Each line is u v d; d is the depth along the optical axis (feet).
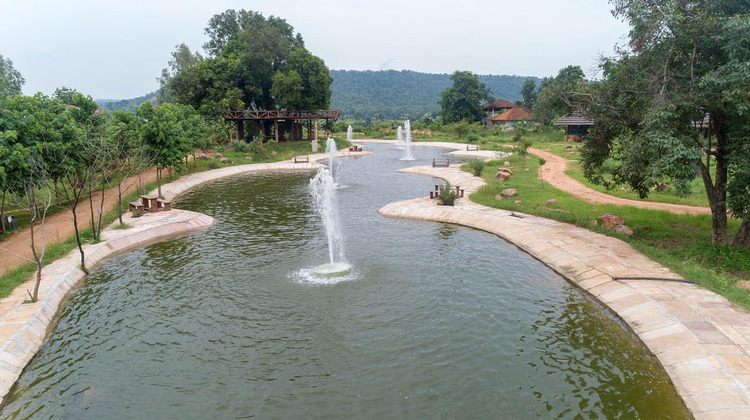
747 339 30.40
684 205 73.61
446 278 46.34
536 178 104.78
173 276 47.83
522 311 38.86
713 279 40.11
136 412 26.61
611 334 34.81
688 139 40.91
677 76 44.01
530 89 331.98
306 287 44.29
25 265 47.55
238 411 26.61
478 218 68.18
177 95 171.01
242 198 92.79
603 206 72.84
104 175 66.74
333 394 28.04
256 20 195.21
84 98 92.63
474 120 306.55
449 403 27.02
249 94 187.32
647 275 42.63
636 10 43.80
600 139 55.16
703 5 44.91
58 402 27.58
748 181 42.39
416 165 144.25
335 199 90.22
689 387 27.22
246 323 37.19
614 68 50.24
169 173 106.32
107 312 39.55
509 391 28.02
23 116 58.29
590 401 26.94
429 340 34.14
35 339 34.22
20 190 56.08
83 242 57.16
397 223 70.08
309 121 200.23
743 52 38.75
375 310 39.17
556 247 53.06
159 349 33.42
